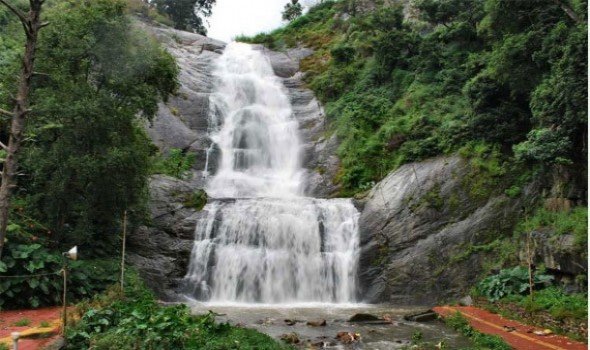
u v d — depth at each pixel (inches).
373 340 454.6
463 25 1016.9
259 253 775.7
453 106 930.1
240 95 1333.7
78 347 374.6
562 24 614.9
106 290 558.6
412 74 1106.7
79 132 558.6
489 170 749.9
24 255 521.3
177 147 1087.6
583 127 591.5
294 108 1301.7
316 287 763.4
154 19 1678.2
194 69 1418.6
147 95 649.6
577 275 552.4
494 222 708.0
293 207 831.7
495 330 480.4
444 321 531.5
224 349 371.6
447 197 765.3
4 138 658.8
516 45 670.5
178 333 369.1
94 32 597.0
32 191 624.4
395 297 715.4
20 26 1042.1
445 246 723.4
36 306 518.9
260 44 1673.2
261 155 1158.3
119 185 581.0
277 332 487.5
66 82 574.9
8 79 590.6
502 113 759.7
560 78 567.5
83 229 589.6
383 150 972.6
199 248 781.3
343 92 1250.6
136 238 752.3
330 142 1113.4
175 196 844.0
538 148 598.9
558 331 463.8
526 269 617.6
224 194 1003.9
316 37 1631.4
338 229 812.6
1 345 354.6
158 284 722.2
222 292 751.7
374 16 1248.2
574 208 610.9
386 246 765.9
